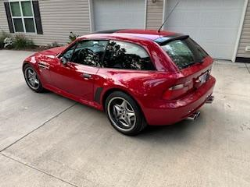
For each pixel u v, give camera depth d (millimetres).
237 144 2842
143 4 7656
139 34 3062
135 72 2816
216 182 2242
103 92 3148
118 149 2799
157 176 2336
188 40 3254
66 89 3924
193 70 2738
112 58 3094
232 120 3430
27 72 4730
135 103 2830
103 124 3414
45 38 10273
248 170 2398
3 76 6023
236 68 6293
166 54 2680
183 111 2668
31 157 2666
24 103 4219
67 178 2332
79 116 3678
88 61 3389
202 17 7004
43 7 9594
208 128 3221
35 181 2295
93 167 2488
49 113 3797
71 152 2754
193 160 2562
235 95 4387
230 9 6586
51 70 4008
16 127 3359
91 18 8703
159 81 2584
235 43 6848
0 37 11164
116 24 8484
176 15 7293
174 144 2869
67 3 8938
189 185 2211
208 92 3129
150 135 3082
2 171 2439
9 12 10570
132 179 2305
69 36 9234
